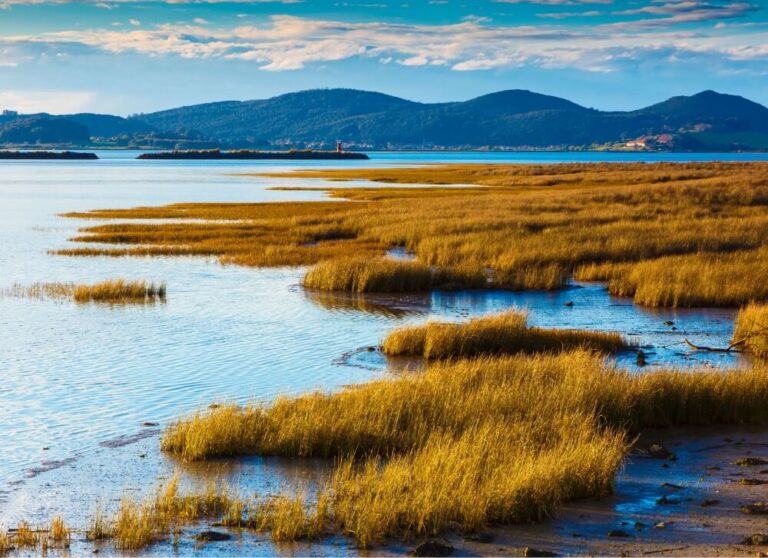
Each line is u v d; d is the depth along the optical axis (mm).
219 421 15148
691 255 37969
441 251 41156
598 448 13211
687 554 10461
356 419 15047
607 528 11391
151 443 15570
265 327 27281
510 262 38562
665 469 13891
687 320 28906
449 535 11125
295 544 10891
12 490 13242
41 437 16031
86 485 13430
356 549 10750
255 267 40719
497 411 15305
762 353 23438
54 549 10828
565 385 16500
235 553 10648
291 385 20109
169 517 11875
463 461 12328
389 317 29203
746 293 31359
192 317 28859
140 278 37031
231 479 13477
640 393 16391
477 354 22719
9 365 21969
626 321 28719
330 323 28094
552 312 30375
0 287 34344
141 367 21891
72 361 22516
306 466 14023
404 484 12039
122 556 10609
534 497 11688
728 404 16641
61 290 33562
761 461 14234
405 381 17266
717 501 12383
